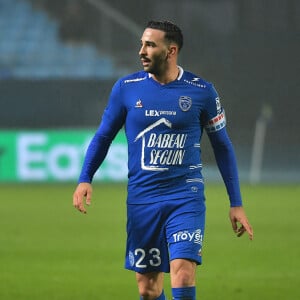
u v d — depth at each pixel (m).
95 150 26.66
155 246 26.14
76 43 121.19
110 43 120.19
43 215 67.94
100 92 109.38
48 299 35.19
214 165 112.44
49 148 100.38
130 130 26.22
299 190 90.44
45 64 117.75
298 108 115.69
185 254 25.05
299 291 36.88
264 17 119.31
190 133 26.06
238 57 116.00
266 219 64.44
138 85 26.22
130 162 26.30
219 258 46.47
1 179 100.50
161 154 25.94
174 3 118.88
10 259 46.09
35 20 123.31
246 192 88.12
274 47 116.50
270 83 116.06
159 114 25.88
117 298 35.47
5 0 124.75
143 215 26.03
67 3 123.38
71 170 100.62
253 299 35.16
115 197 82.56
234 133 115.25
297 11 119.06
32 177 100.44
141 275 26.61
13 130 100.38
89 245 51.38
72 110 108.94
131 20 119.19
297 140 115.38
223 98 115.62
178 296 24.86
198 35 116.75
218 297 35.66
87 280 39.72
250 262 45.06
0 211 71.06
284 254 47.72
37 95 108.75
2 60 117.31
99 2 116.69
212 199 80.94
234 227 26.62
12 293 36.53
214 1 119.06
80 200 26.30
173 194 25.84
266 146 115.12
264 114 109.44
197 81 26.28
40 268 43.09
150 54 25.73
